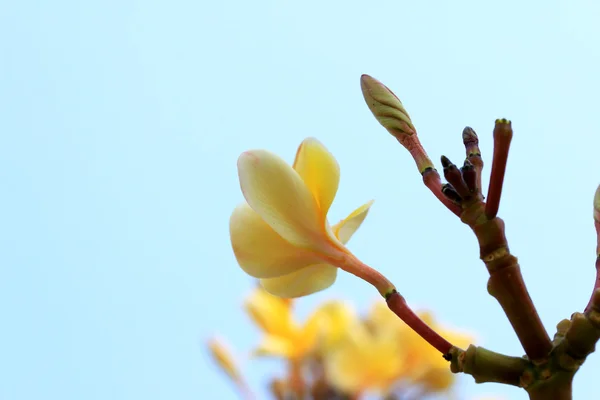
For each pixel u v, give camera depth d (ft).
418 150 2.50
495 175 2.39
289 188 2.52
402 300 2.47
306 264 2.55
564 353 2.36
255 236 2.56
